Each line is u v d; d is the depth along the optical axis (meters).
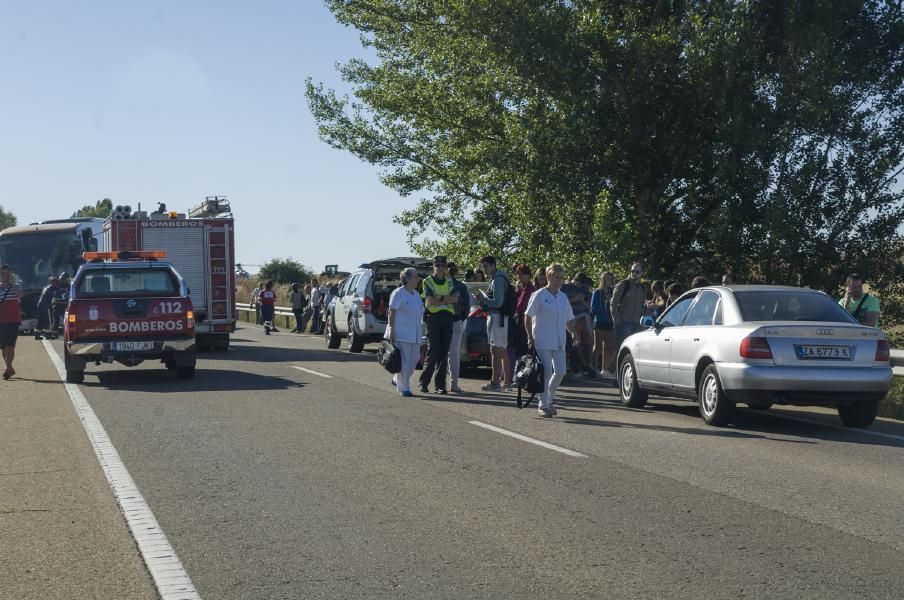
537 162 25.02
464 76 29.77
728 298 12.72
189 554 6.30
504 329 16.38
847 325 11.98
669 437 11.30
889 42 22.91
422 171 33.00
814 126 22.36
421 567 5.99
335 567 6.00
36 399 15.11
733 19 23.17
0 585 5.66
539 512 7.45
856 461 9.80
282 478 8.75
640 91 25.33
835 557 6.24
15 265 35.91
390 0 31.94
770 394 11.69
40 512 7.50
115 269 18.39
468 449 10.32
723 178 23.20
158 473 9.02
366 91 32.97
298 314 39.03
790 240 22.41
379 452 10.11
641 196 26.11
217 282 26.62
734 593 5.48
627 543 6.55
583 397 15.85
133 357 17.56
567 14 25.52
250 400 14.72
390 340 15.35
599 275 24.00
